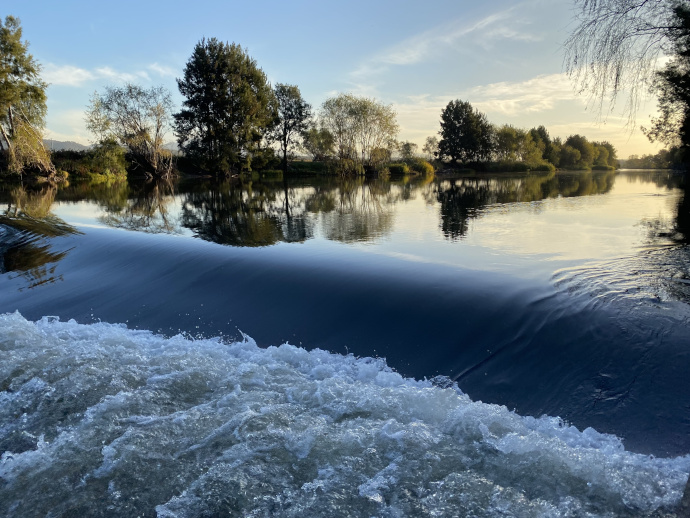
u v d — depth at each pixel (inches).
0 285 272.8
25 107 1258.6
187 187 1061.8
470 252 279.4
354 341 178.5
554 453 102.9
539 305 183.0
